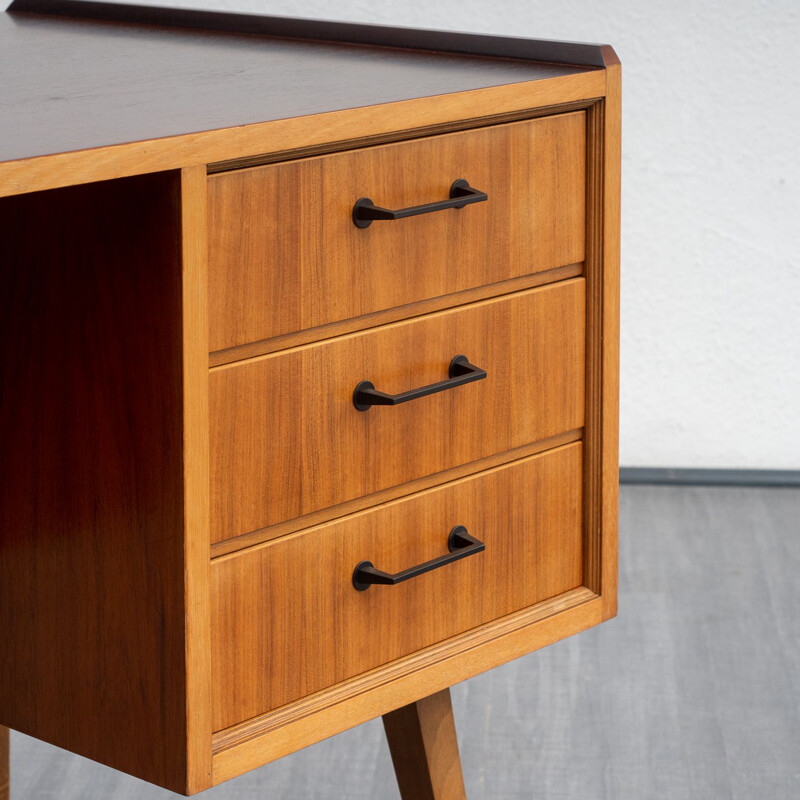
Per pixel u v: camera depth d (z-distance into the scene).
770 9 2.70
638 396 2.89
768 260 2.81
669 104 2.74
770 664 2.08
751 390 2.88
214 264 0.83
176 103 0.88
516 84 0.96
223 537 0.87
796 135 2.75
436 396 0.99
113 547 0.89
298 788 1.77
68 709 0.95
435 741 1.19
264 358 0.87
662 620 2.23
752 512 2.71
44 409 0.91
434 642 1.03
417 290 0.96
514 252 1.01
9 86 0.96
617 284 1.08
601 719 1.93
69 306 0.87
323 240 0.89
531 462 1.07
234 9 2.72
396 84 0.96
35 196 0.88
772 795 1.73
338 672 0.97
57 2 1.43
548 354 1.06
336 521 0.95
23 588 0.96
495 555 1.06
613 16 2.71
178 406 0.83
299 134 0.84
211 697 0.88
